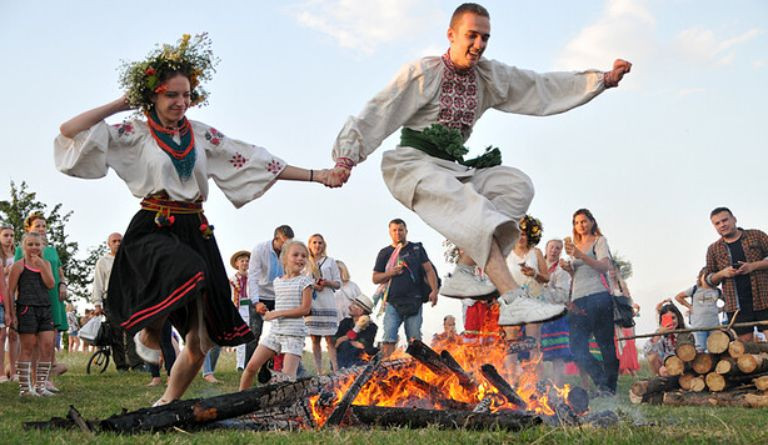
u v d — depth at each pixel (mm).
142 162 4641
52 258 8609
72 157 4527
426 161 5445
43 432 3865
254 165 5070
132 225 4602
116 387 8625
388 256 9531
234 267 10047
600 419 4254
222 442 3570
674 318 9938
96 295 10578
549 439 3516
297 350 6930
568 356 7719
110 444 3508
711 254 8617
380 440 3551
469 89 5539
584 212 7844
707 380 7891
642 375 10852
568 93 5762
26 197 27375
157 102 4668
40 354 7941
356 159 5379
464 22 5363
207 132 4969
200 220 4719
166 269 4344
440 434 3711
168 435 3812
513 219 5215
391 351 9359
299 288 6934
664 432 3811
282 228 9023
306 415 4363
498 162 5609
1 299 8773
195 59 4711
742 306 8320
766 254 8344
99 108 4586
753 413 5754
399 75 5461
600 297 7641
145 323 4262
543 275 7676
